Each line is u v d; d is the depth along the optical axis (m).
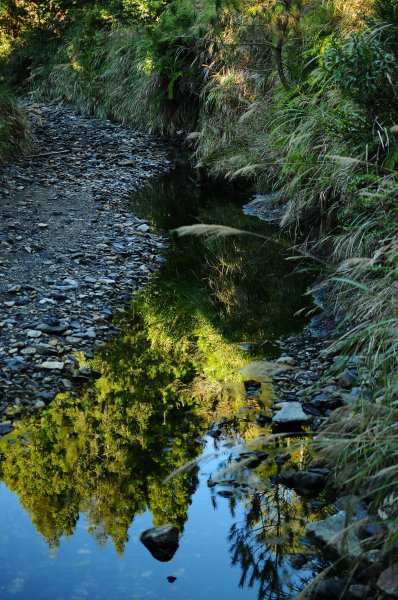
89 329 5.74
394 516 2.96
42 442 4.21
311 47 8.09
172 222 8.66
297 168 7.05
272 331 5.84
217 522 3.50
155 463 4.01
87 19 15.48
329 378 4.84
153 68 12.14
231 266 7.31
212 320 6.09
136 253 7.57
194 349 5.54
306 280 6.91
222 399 4.74
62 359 5.23
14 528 3.44
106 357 5.34
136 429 4.38
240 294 6.64
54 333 5.60
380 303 4.44
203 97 11.43
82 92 14.37
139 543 3.34
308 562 3.18
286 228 7.91
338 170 6.03
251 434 4.29
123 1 14.96
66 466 3.97
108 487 3.78
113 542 3.34
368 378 4.18
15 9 17.62
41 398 4.70
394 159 5.42
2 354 5.19
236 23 9.42
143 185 10.23
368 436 3.28
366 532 3.13
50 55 16.25
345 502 3.48
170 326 5.93
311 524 3.36
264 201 9.12
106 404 4.68
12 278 6.61
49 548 3.30
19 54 16.81
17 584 3.06
